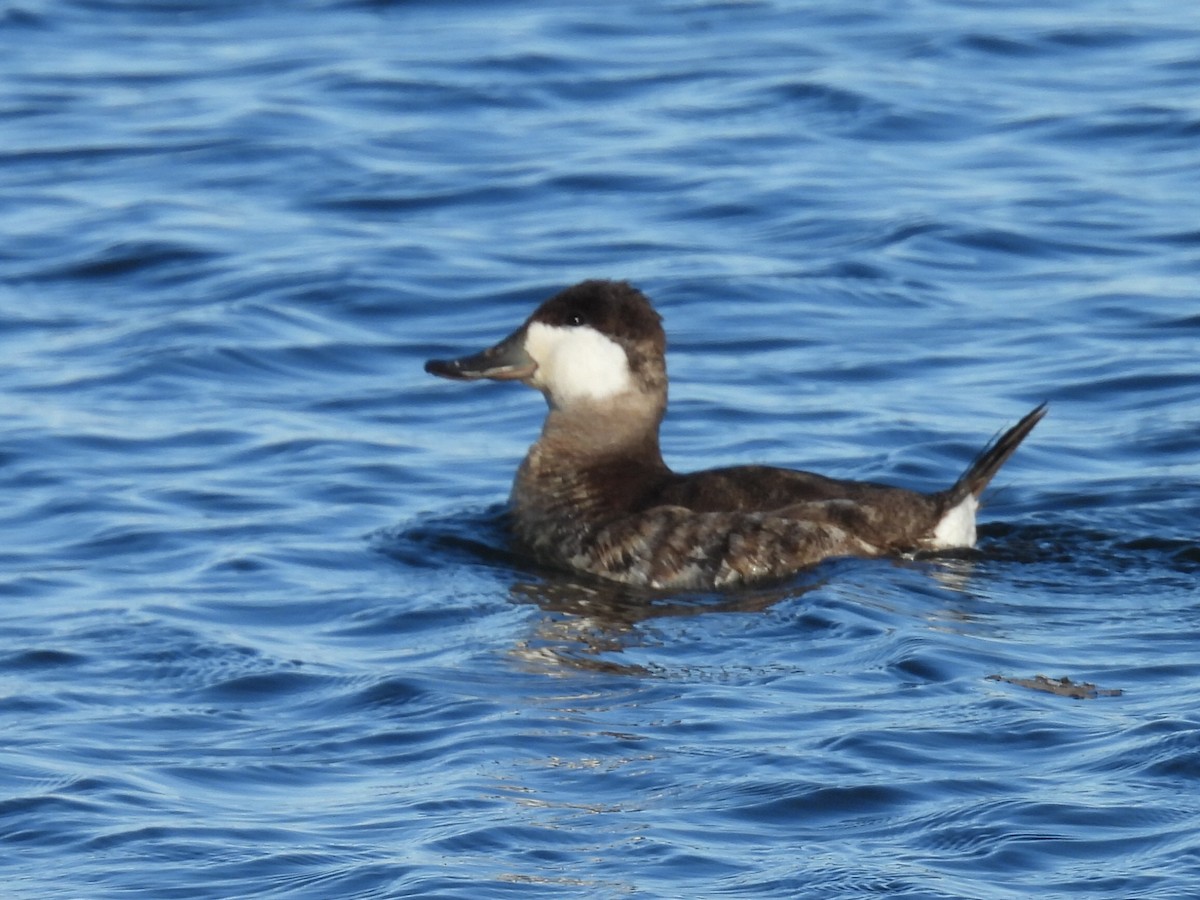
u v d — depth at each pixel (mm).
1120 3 30094
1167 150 24109
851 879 9156
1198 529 14570
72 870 9453
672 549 13969
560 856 9492
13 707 11492
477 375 15195
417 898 9062
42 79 28031
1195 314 19547
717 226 22375
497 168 24250
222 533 14961
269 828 9844
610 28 29594
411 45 28922
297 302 20484
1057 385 18078
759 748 10648
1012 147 24344
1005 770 10258
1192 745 10328
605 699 11531
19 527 15148
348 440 17188
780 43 28547
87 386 18422
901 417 17406
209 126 25781
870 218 22297
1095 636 12336
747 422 17438
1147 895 8938
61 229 22656
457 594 13719
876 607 12883
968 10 29891
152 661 12289
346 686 11852
